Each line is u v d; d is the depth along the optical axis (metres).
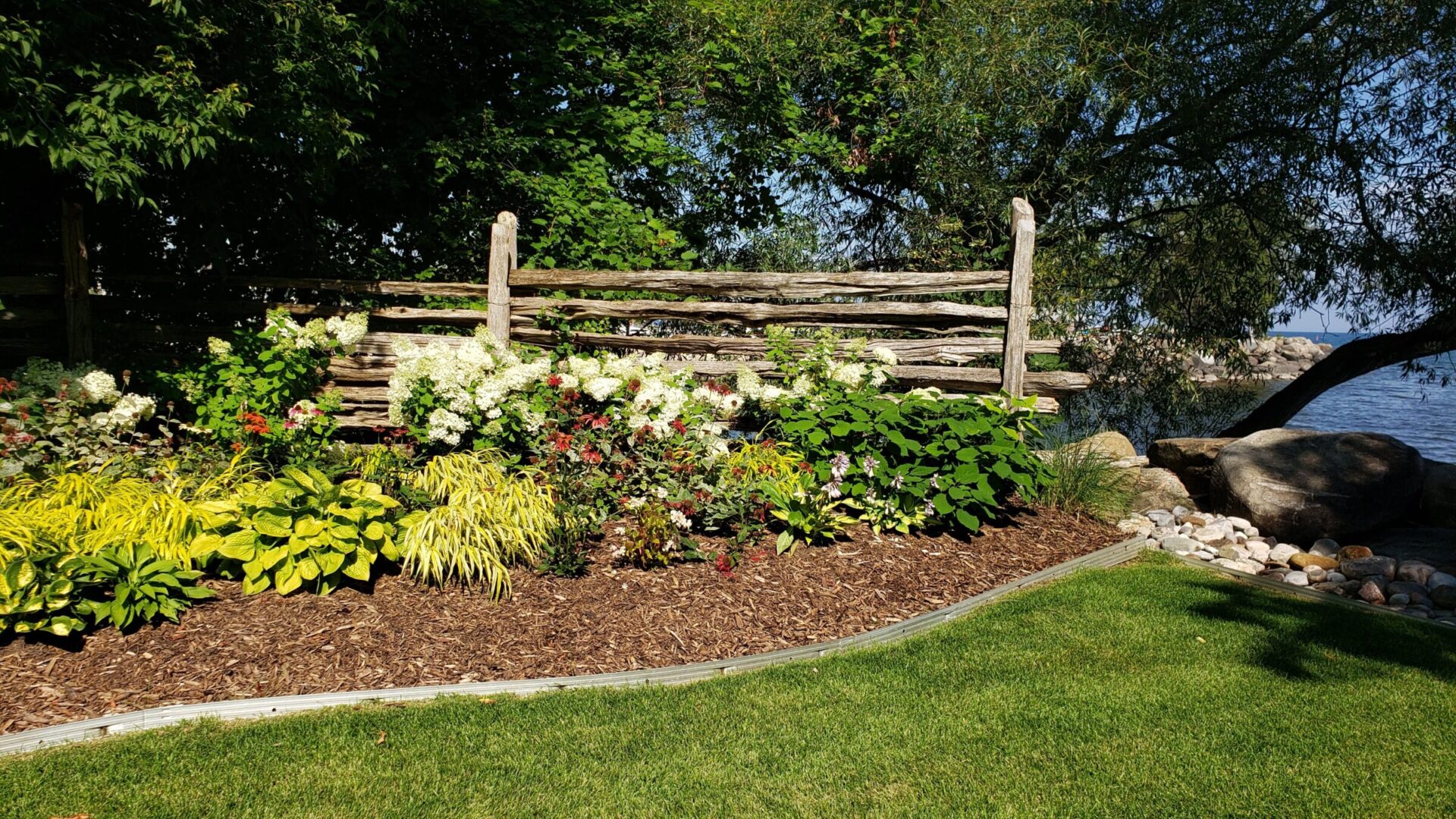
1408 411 21.44
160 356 7.03
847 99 10.40
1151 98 9.28
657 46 10.47
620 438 5.52
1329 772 2.97
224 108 5.59
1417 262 9.09
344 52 6.65
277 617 3.78
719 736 3.18
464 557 4.12
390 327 7.88
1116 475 6.55
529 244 8.98
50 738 3.00
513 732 3.17
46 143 4.97
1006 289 6.69
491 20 8.96
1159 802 2.79
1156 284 10.12
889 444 5.54
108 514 4.16
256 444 5.30
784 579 4.50
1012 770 2.98
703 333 9.36
